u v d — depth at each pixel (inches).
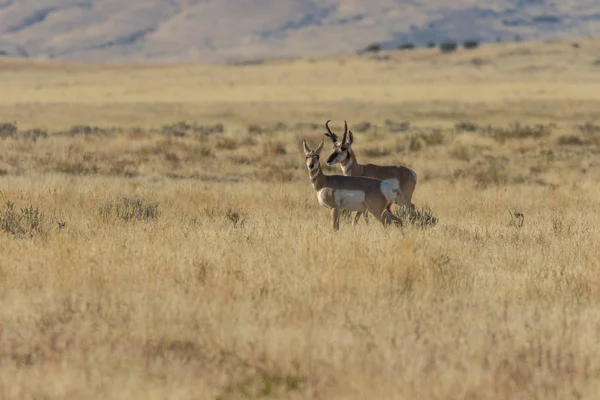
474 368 1083.3
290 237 2006.6
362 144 5639.8
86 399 986.1
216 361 1122.0
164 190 3129.9
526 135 6284.5
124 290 1469.0
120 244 1862.7
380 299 1416.1
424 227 2320.4
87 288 1469.0
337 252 1787.6
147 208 2527.1
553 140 6072.8
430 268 1636.3
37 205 2464.3
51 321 1278.3
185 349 1178.0
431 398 999.6
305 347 1144.2
